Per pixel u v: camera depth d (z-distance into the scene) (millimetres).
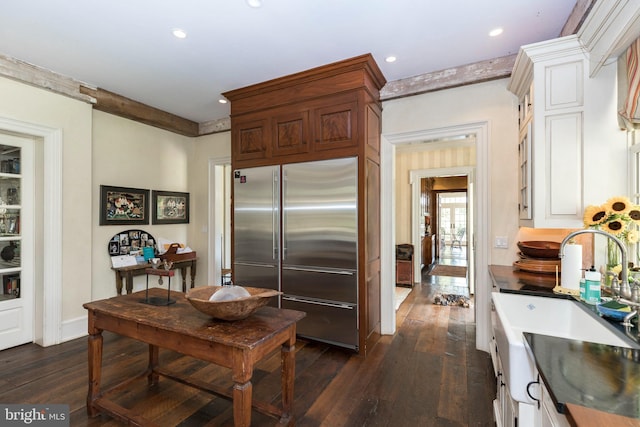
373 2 2064
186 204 4699
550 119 2191
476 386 2312
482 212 2936
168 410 2031
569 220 2145
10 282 2980
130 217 3930
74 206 3215
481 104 2938
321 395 2207
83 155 3299
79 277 3254
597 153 2070
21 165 3023
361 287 2850
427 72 3102
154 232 4246
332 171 2975
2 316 2918
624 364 974
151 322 1698
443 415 1988
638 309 1347
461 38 2502
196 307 1680
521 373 1225
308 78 3057
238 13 2172
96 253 3590
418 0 2045
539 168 2225
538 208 2229
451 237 11516
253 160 3414
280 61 2861
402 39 2512
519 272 2533
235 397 1452
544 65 2201
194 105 3982
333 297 2975
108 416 1966
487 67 2869
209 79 3230
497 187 2877
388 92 3295
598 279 1752
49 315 3020
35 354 2826
